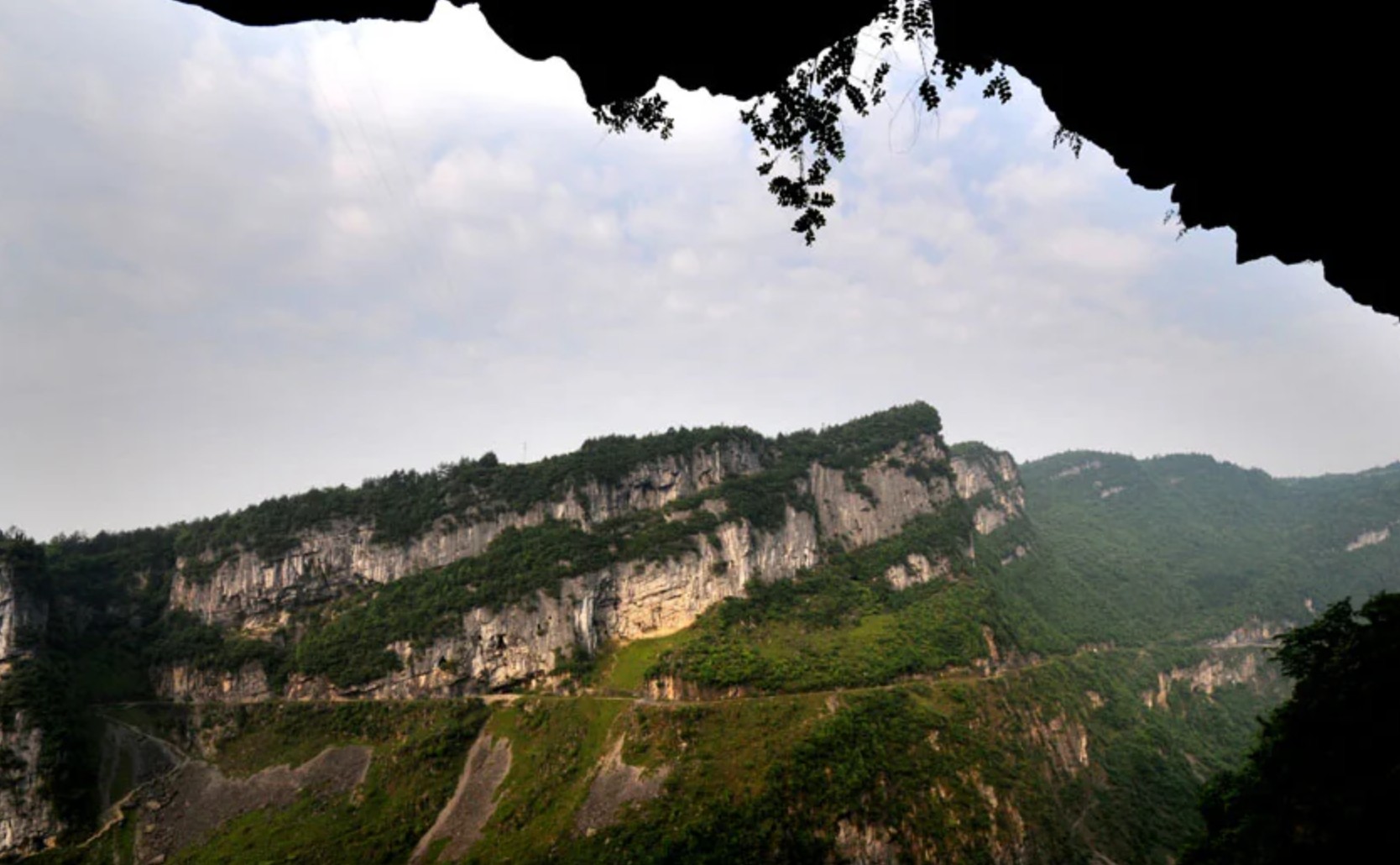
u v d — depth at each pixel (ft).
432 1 42.16
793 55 47.47
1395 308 57.47
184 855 373.81
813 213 63.05
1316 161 48.11
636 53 46.03
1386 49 39.96
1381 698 105.09
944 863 333.62
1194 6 42.68
